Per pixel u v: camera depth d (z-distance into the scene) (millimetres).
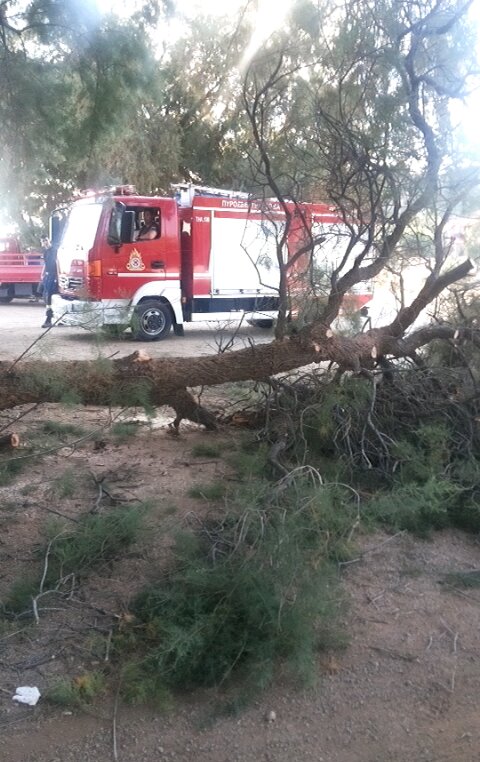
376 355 6332
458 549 5137
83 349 7301
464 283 6941
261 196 6961
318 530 4523
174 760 3201
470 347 6723
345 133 5953
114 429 6727
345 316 6773
